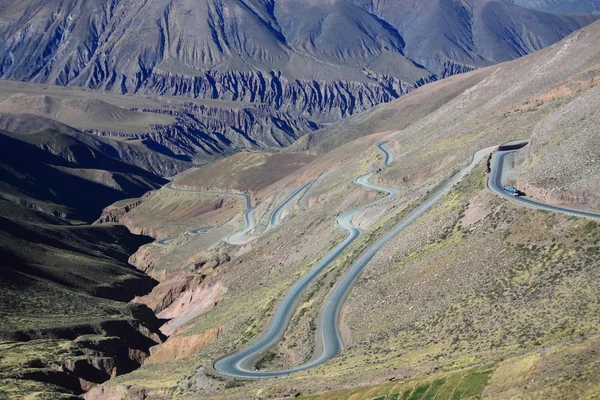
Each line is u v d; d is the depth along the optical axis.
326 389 67.62
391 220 117.00
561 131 101.62
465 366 60.41
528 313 66.31
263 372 86.81
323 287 104.62
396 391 60.19
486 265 78.69
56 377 115.44
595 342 54.09
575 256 70.88
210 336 120.69
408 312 80.94
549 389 50.38
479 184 100.69
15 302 146.62
